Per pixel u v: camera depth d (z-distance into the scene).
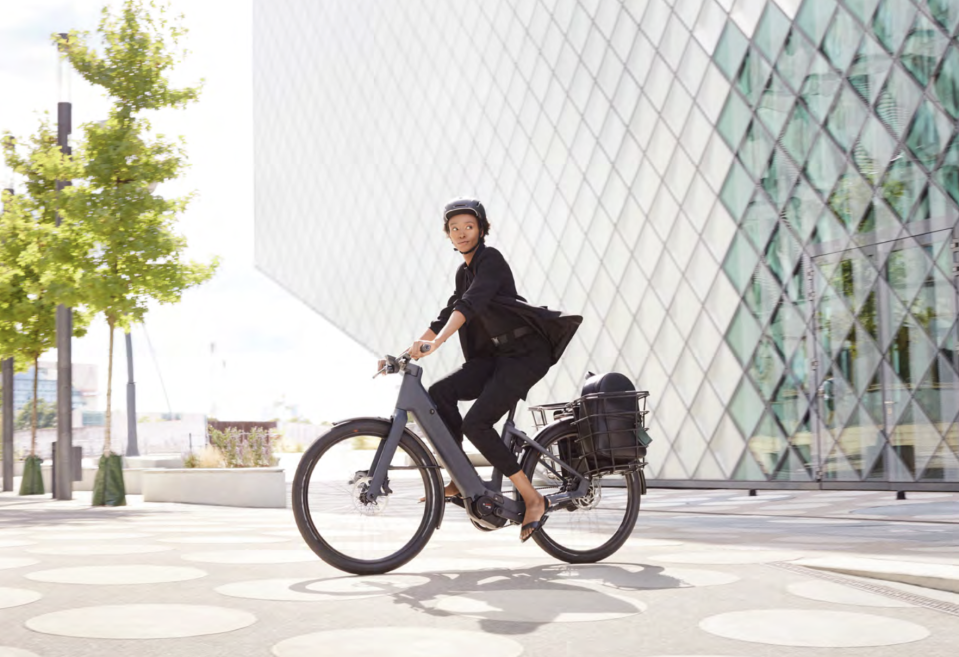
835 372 16.69
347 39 42.81
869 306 16.12
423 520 4.92
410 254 36.91
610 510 5.46
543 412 5.77
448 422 5.06
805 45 17.78
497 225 28.64
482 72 30.70
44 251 15.59
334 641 3.12
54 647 2.99
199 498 14.59
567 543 5.35
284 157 49.25
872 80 16.41
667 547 6.36
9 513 11.93
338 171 43.28
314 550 4.69
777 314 18.08
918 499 13.20
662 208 21.33
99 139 14.94
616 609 3.75
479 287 5.01
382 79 39.19
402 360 4.88
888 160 16.00
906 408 15.34
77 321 20.09
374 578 4.62
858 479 16.09
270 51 51.59
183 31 15.38
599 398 5.34
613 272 22.94
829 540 6.99
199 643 3.08
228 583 4.44
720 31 19.89
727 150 19.53
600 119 23.84
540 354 5.08
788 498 14.35
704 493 16.94
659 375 21.11
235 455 16.77
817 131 17.42
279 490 14.38
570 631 3.32
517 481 5.07
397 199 37.75
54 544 6.61
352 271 41.59
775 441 17.95
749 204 18.89
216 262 16.05
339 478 4.75
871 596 4.10
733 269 19.20
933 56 15.41
